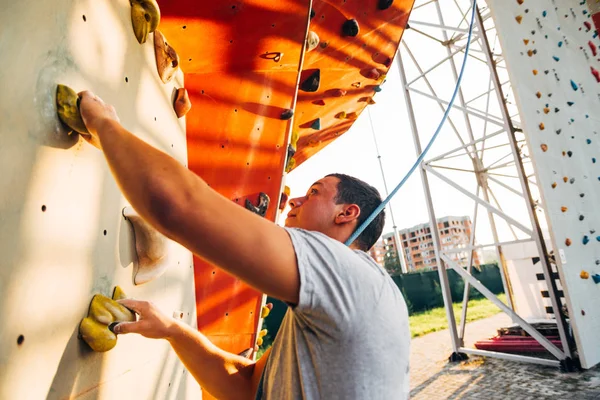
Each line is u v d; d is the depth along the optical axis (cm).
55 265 69
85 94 76
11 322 57
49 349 67
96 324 80
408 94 695
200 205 62
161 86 125
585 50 772
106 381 88
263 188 163
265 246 67
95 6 87
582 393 414
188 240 64
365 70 247
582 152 623
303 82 222
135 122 105
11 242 58
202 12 132
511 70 549
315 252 74
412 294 1370
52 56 70
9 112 59
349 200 109
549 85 614
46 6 69
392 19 225
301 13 141
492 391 466
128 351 100
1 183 57
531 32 630
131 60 104
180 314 136
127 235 100
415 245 7588
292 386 82
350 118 298
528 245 720
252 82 154
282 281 69
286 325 97
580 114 659
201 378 118
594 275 538
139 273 105
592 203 595
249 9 134
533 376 493
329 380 75
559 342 575
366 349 75
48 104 69
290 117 163
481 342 651
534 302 710
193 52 142
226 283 159
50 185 69
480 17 594
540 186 515
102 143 68
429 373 579
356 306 75
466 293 648
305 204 111
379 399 75
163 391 125
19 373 59
